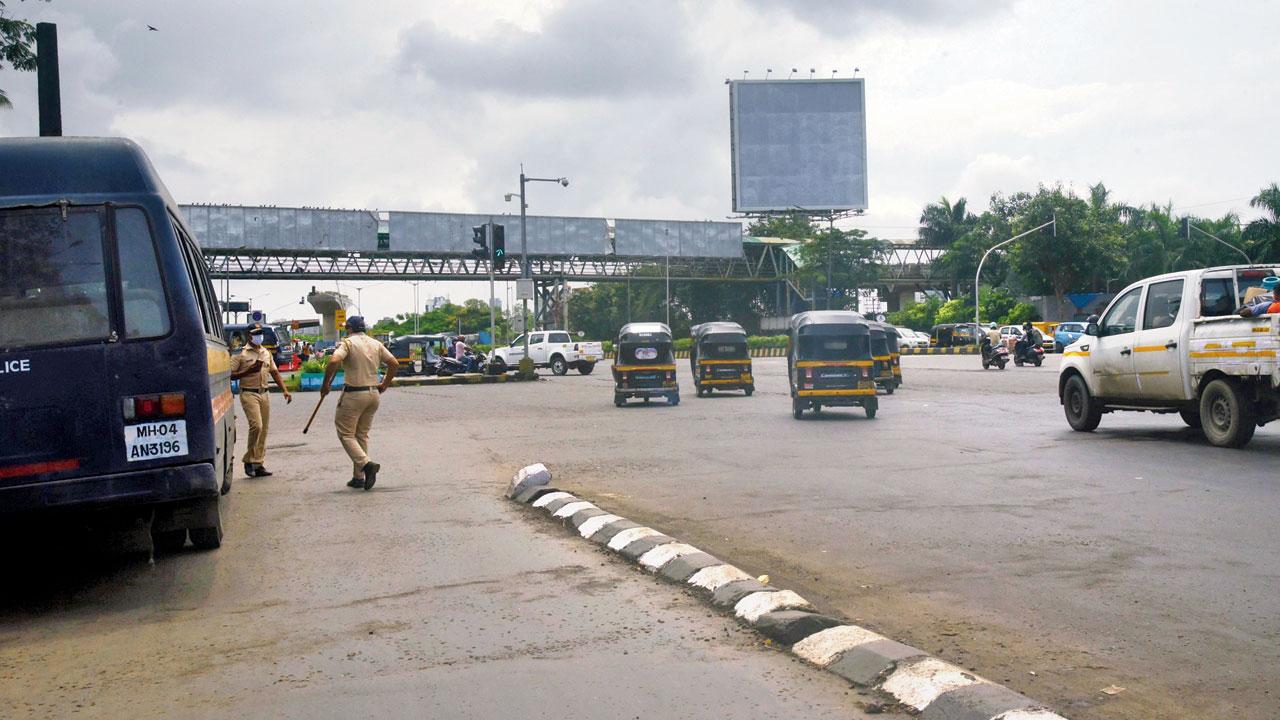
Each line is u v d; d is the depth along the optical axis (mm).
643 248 74188
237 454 15680
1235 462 12039
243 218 62906
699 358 27844
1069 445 14242
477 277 70062
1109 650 5180
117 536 8414
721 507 9727
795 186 71750
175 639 5836
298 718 4477
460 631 5770
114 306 6816
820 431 17109
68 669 5348
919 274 92938
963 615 5875
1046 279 72812
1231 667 4891
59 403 6652
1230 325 12875
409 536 8672
